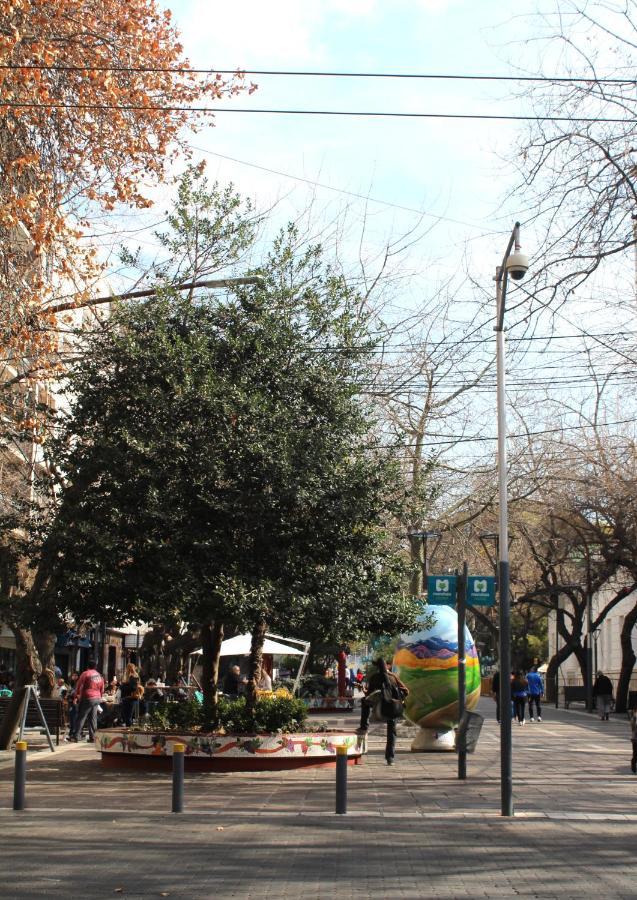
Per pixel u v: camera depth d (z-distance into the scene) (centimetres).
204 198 1941
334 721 3347
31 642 2120
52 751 2116
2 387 1830
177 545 1730
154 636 3338
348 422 1836
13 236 1744
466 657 2195
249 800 1409
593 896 837
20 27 1562
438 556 3422
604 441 3328
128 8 1695
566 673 7381
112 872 923
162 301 1836
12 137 1684
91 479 1789
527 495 3050
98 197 1781
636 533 3512
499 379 1393
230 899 825
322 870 938
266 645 3212
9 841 1070
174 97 1756
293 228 1922
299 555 1764
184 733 1816
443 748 2216
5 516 1872
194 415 1736
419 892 850
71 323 1856
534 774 1778
